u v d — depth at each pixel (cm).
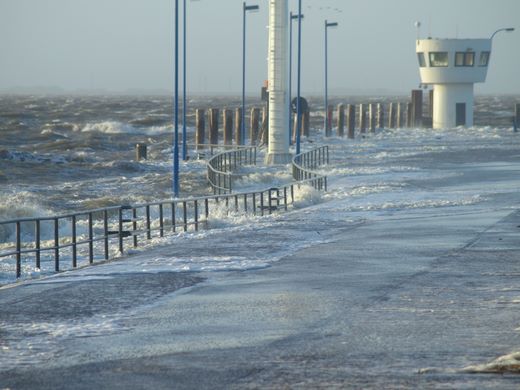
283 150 15725
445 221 7262
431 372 2658
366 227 6956
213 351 2975
